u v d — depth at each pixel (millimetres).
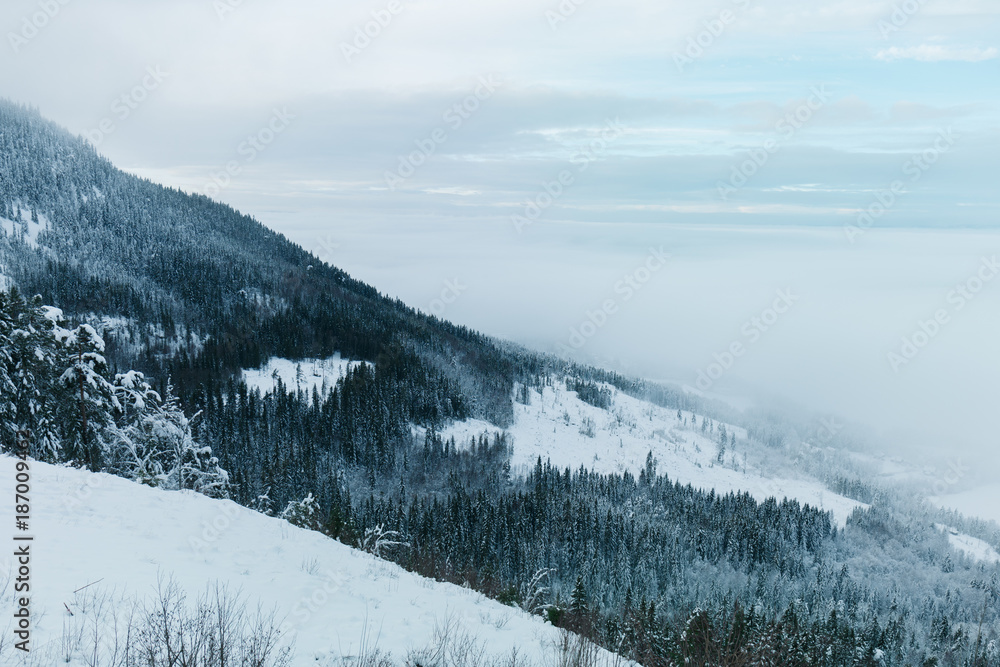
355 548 23062
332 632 12320
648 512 133750
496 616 16906
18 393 28938
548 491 131875
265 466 102062
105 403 30188
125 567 12766
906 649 78625
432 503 123000
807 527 144750
